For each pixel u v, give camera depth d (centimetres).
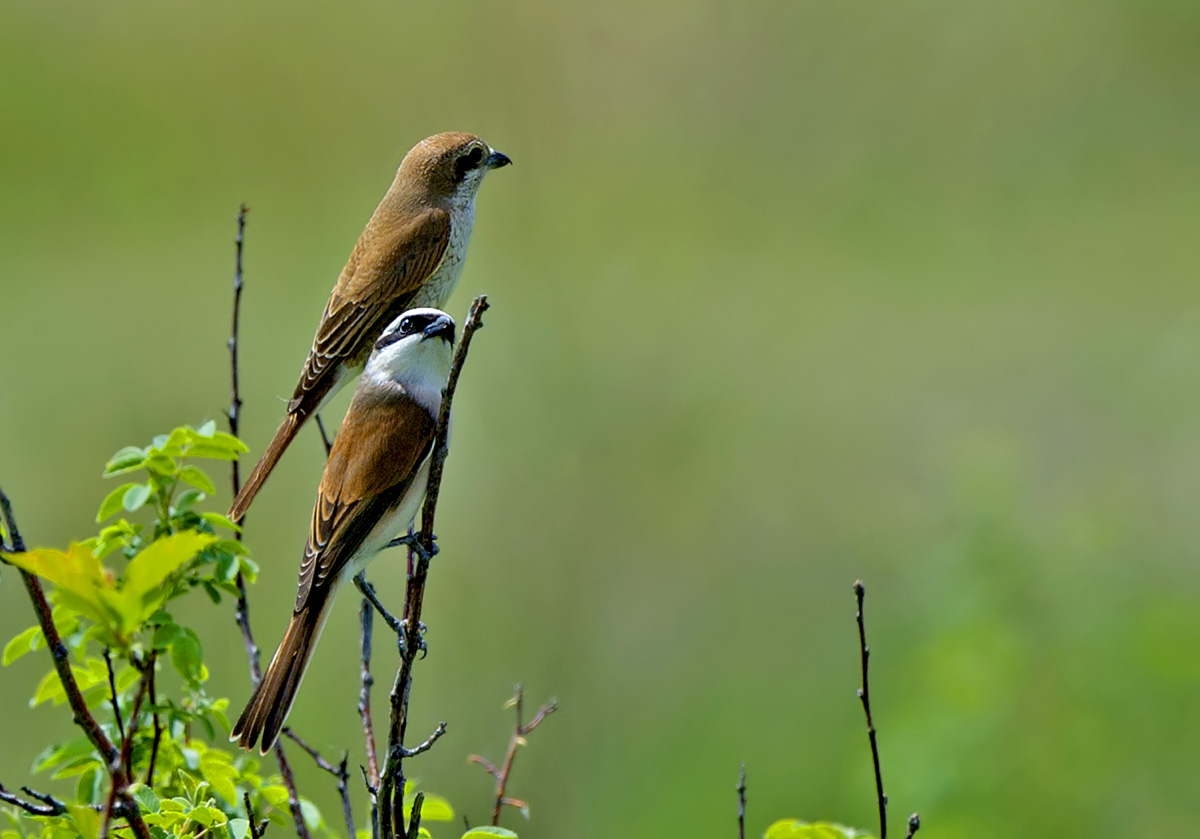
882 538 1412
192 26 2125
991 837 906
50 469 1377
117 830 475
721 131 2178
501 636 1173
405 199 844
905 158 2202
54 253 1864
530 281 1625
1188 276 1934
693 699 1204
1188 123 2259
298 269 1834
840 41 2292
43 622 438
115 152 1997
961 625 998
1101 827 955
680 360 1688
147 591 383
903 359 1750
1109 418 1617
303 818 589
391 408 639
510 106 2050
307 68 2048
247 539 1230
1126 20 2288
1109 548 1086
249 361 1576
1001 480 1064
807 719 1177
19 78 2084
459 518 1268
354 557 618
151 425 1450
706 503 1449
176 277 1802
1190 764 977
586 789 1088
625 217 2061
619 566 1339
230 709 1009
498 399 1358
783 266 1994
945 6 2361
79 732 927
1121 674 995
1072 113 2275
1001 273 1989
